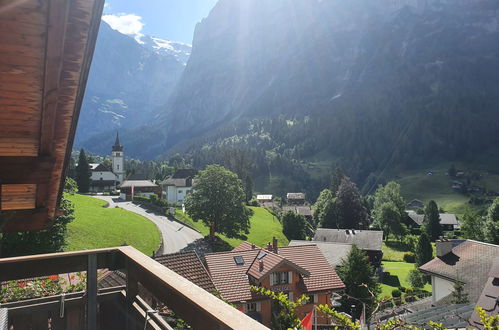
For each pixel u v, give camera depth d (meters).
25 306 3.41
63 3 1.53
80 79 2.17
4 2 1.47
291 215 63.94
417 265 50.50
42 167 3.19
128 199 72.62
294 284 23.36
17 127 2.57
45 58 1.85
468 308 16.73
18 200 4.05
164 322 2.57
